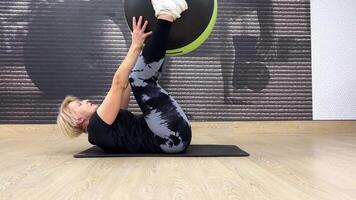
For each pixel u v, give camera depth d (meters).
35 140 3.57
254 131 4.13
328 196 1.33
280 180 1.62
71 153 2.62
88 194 1.40
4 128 4.03
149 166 2.01
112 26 4.13
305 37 4.17
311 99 4.18
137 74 2.30
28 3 4.09
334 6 4.17
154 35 2.21
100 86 4.12
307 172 1.81
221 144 3.08
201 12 2.21
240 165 2.03
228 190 1.44
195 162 2.14
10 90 4.07
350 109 4.17
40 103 4.08
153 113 2.33
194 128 4.11
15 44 4.08
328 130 4.18
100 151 2.60
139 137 2.40
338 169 1.90
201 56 4.13
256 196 1.34
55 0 4.11
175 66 4.11
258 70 4.18
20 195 1.41
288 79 4.19
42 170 1.93
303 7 4.20
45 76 4.09
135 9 2.24
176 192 1.42
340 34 4.17
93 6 4.13
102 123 2.34
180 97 4.12
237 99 4.15
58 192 1.44
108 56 4.13
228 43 4.15
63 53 4.11
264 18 4.19
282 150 2.70
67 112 2.44
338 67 4.17
